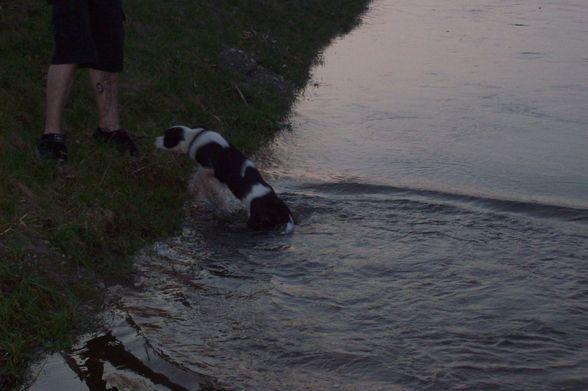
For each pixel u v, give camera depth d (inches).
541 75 441.1
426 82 422.6
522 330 226.5
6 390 203.8
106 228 249.6
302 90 398.9
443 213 281.0
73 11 258.5
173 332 221.9
